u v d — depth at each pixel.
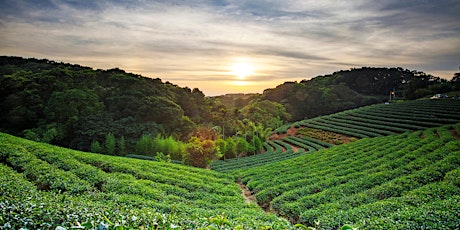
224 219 6.47
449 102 75.50
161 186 20.36
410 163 23.58
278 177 26.52
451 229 9.92
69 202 8.68
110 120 55.03
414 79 121.81
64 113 53.41
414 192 15.81
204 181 25.00
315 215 15.08
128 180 19.95
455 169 19.38
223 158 51.09
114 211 7.90
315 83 139.25
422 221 10.52
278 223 10.16
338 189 19.34
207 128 67.12
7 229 4.93
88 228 4.73
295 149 56.06
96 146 48.91
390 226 10.59
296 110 109.88
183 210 14.17
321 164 30.69
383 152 31.77
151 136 52.12
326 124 76.50
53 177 16.98
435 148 29.73
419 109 72.12
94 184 18.72
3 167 17.38
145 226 6.40
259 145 56.94
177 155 47.97
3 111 54.22
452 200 12.81
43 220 5.71
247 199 23.58
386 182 19.69
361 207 14.39
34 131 50.56
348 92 117.44
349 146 41.00
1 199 6.60
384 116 73.00
